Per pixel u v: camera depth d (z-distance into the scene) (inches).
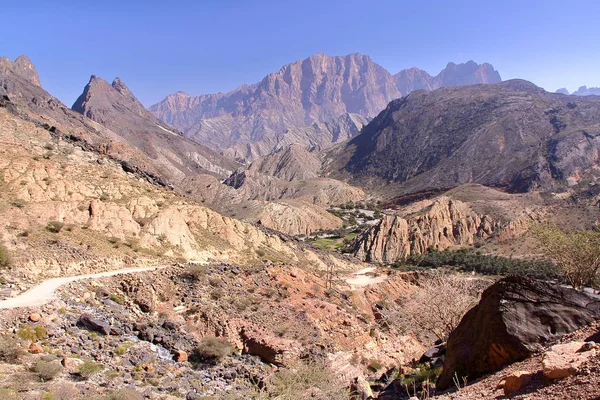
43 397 632.4
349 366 1320.1
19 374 703.7
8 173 1605.6
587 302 496.4
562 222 4370.1
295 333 1395.2
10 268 1152.8
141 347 1009.5
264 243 2409.0
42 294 1059.9
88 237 1497.3
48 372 723.4
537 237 1226.0
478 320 529.7
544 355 385.4
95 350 902.4
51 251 1309.1
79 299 1112.2
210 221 2164.1
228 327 1306.6
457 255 3929.6
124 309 1196.5
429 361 804.0
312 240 5511.8
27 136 2068.2
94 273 1330.0
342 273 2728.8
